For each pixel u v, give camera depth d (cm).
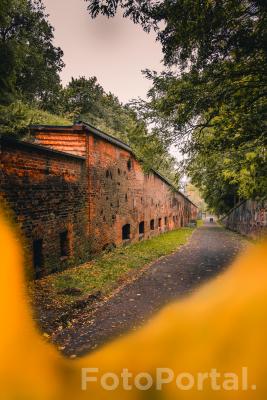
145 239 1931
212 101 666
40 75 3128
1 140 624
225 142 888
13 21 2734
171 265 1127
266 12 523
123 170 1452
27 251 712
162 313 618
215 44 580
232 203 3366
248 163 1109
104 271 924
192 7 502
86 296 674
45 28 3128
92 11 476
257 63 613
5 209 641
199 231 3170
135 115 824
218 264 1157
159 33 567
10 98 1019
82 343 487
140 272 995
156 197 2311
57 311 577
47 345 471
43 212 780
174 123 777
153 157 1004
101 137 1145
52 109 2955
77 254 969
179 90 659
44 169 786
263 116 727
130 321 578
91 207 1069
